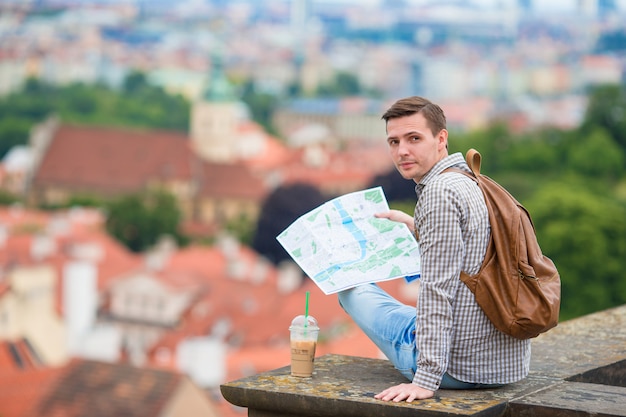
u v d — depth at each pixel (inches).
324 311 2746.1
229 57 6953.7
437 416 137.7
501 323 143.6
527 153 4291.3
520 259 142.5
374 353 2085.4
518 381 155.8
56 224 4256.9
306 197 4183.1
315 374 160.7
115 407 1872.5
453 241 141.2
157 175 4985.2
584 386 152.8
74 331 3198.8
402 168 150.5
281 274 3400.6
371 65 6963.6
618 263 2753.4
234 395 152.9
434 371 142.6
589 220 2805.1
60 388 1939.0
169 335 3127.5
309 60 6963.6
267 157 5359.3
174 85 6363.2
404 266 161.3
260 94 6471.5
